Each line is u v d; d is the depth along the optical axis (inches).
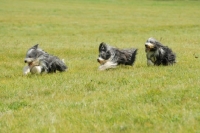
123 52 757.3
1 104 498.6
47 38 1552.7
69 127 384.8
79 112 437.1
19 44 1296.8
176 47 1181.7
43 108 463.5
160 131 355.6
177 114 405.7
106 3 3464.6
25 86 601.6
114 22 2190.0
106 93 528.1
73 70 753.0
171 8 3186.5
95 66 813.2
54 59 713.0
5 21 2076.8
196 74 639.1
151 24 2079.2
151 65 769.6
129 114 414.6
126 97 490.3
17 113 450.3
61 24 2053.4
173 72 668.1
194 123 371.6
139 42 1402.6
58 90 567.5
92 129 376.5
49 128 383.2
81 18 2361.0
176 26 1961.1
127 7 3198.8
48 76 676.1
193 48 1149.7
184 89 510.6
